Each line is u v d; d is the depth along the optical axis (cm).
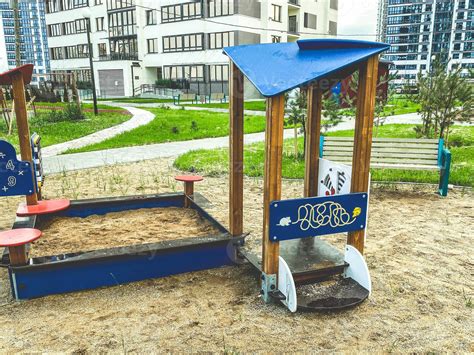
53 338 300
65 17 4900
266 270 346
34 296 357
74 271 364
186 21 3809
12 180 484
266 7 3725
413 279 398
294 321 323
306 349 289
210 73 3806
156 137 1410
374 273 409
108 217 556
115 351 286
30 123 1703
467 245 483
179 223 533
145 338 301
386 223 560
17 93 503
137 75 4341
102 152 1132
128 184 768
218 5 3600
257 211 609
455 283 391
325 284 370
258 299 356
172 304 348
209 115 2158
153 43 4156
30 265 349
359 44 336
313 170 427
